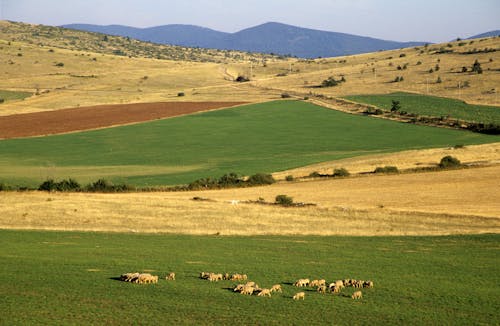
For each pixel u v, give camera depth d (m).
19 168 108.56
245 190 82.50
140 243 52.38
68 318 29.08
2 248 49.34
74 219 62.56
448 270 41.94
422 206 68.81
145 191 83.12
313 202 72.25
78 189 83.06
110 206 68.19
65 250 48.69
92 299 32.72
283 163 109.06
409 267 43.00
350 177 89.62
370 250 49.69
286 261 45.00
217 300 32.72
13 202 70.50
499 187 78.00
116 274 39.56
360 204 70.50
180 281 37.53
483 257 46.75
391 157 106.50
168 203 69.94
